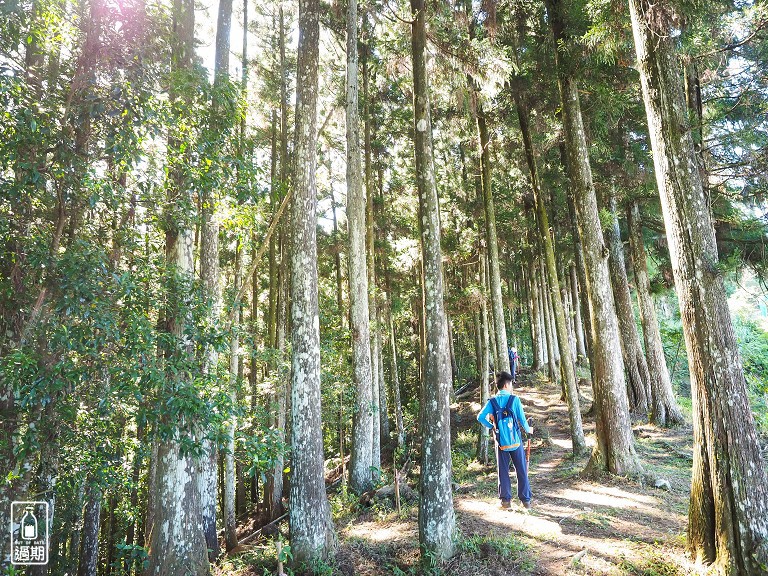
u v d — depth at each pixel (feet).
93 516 36.94
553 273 36.32
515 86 37.27
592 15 23.73
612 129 41.96
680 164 15.76
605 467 27.07
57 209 15.85
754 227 32.55
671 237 15.93
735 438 13.85
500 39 38.22
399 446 52.49
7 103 12.93
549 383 71.00
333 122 62.13
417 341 86.22
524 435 43.39
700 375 14.78
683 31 23.17
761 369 48.80
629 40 25.77
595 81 31.48
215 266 27.17
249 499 67.00
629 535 18.20
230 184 18.90
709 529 14.35
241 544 32.99
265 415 34.12
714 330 14.58
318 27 23.58
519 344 99.76
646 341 44.34
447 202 57.21
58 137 13.98
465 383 92.07
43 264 13.80
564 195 47.96
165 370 15.10
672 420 41.32
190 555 19.63
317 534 20.42
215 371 22.27
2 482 14.82
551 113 39.99
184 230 19.42
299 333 21.65
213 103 17.93
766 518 13.17
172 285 16.66
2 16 13.32
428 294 18.66
